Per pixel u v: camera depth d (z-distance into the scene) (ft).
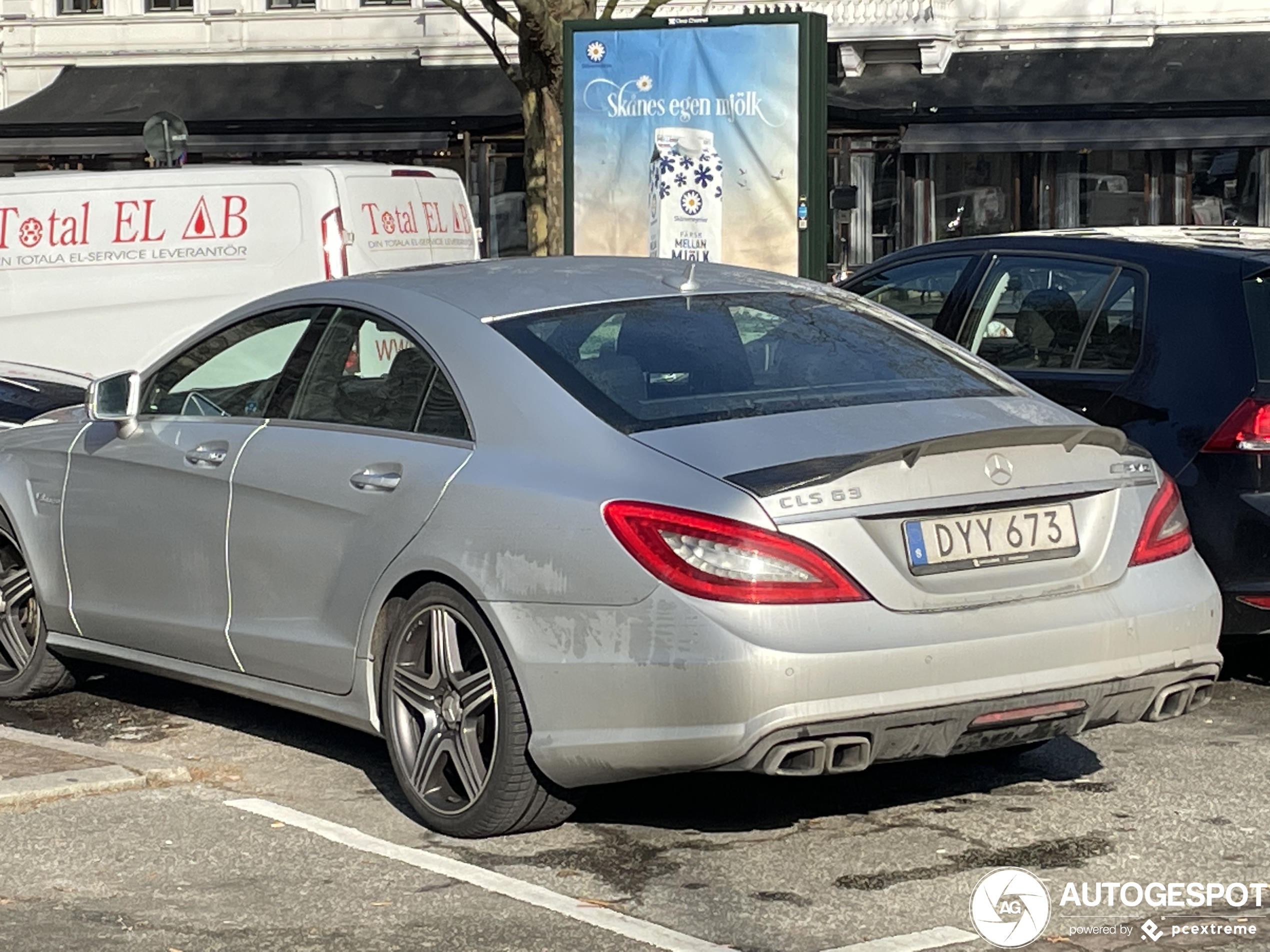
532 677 16.28
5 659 23.86
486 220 98.22
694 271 20.04
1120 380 23.79
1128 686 16.48
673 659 15.34
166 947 14.51
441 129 96.22
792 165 47.55
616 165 49.01
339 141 97.35
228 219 42.09
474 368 17.81
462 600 17.03
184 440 20.68
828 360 18.22
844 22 94.63
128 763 19.71
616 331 18.13
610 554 15.79
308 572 18.84
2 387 33.60
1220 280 23.39
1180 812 18.22
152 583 21.01
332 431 19.10
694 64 48.01
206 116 101.96
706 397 17.16
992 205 92.53
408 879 16.17
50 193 42.88
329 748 21.06
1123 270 24.53
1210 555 22.58
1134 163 90.89
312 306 20.12
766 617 15.19
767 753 15.19
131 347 42.52
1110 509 16.80
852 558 15.49
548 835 17.54
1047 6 94.63
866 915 15.23
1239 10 93.04
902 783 19.34
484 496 16.88
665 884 16.08
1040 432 16.35
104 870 16.46
